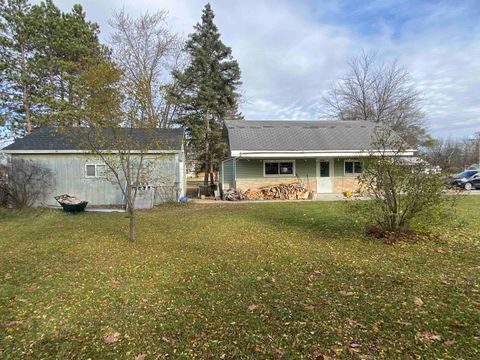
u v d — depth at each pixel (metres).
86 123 7.57
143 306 3.53
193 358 2.53
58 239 6.91
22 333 2.99
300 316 3.16
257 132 19.48
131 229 6.79
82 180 14.59
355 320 3.04
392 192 6.29
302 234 7.08
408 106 29.56
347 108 32.19
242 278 4.33
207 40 25.67
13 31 20.94
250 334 2.85
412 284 3.93
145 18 21.55
